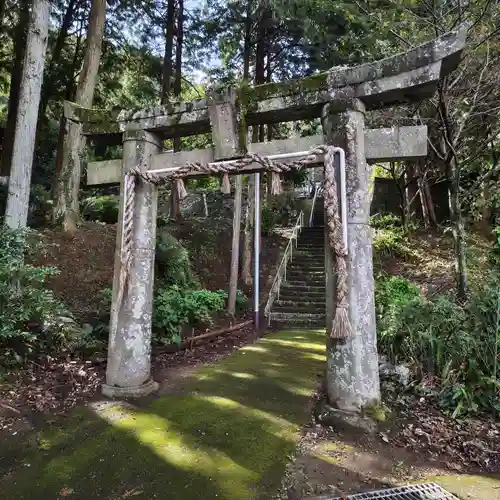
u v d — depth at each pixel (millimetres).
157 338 5523
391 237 10938
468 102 6172
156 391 3932
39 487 2301
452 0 5605
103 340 5160
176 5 11492
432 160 10023
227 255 11031
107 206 11523
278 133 16000
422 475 2535
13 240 4797
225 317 7930
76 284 6613
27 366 4109
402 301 4801
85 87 8141
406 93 3170
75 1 11398
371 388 3104
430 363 3963
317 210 15492
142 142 3922
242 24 10617
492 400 3383
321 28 6992
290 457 2678
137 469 2496
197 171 3574
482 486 2398
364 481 2434
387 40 6055
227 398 3773
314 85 3332
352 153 3188
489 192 9078
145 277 3846
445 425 3225
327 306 3291
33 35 5703
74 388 3855
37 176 12312
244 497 2223
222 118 3512
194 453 2707
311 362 5191
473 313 3914
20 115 5590
